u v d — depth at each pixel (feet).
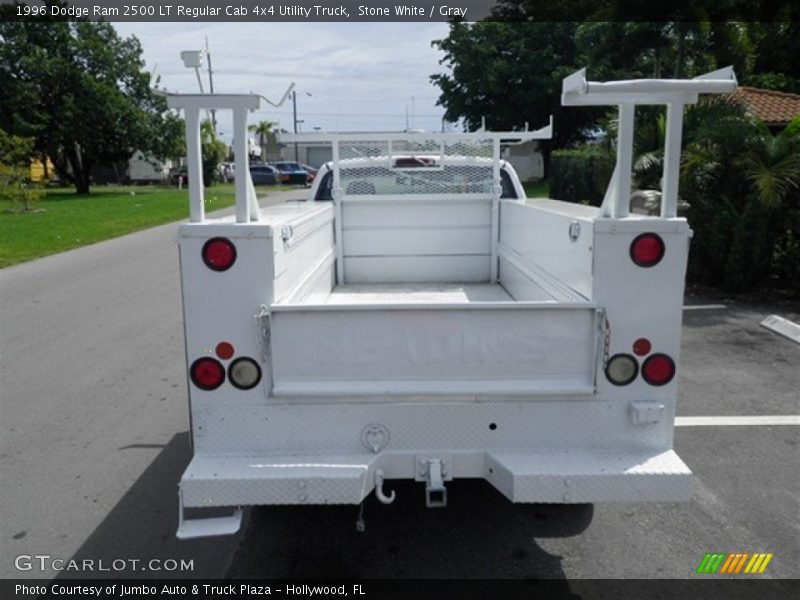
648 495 9.17
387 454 9.57
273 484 9.13
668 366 9.43
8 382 20.30
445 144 17.78
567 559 11.20
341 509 12.80
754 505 12.85
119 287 35.01
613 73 67.62
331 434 9.55
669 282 9.27
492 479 9.49
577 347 9.42
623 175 9.24
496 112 124.47
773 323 25.49
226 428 9.52
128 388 19.66
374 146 17.74
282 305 9.23
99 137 111.34
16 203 82.58
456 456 9.59
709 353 22.24
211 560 11.35
